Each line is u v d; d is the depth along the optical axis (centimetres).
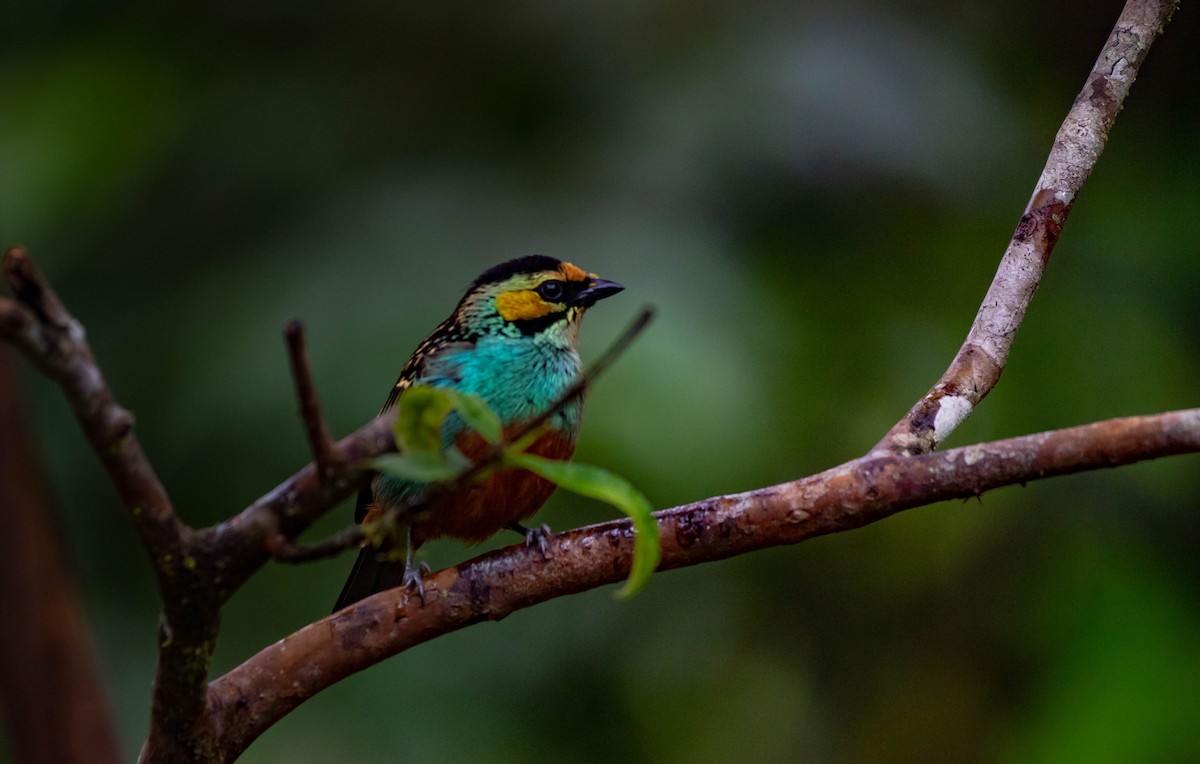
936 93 1112
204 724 524
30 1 1223
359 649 566
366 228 1036
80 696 611
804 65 1090
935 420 587
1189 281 1130
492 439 423
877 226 1084
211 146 1115
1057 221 638
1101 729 1002
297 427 963
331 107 1116
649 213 1039
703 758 1117
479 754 1053
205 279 1055
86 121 1129
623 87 1095
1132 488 1101
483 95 1112
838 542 1167
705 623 1150
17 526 611
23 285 379
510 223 1028
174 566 443
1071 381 1067
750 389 952
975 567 1145
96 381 398
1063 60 1214
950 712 1134
